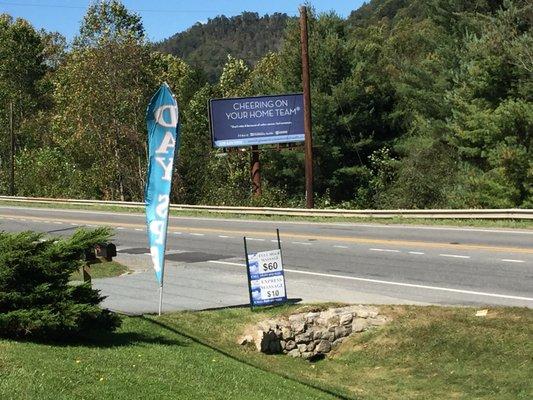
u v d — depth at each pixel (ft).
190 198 175.52
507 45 124.06
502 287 46.52
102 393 22.72
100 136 179.63
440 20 164.04
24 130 238.27
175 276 57.00
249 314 42.93
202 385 26.05
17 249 30.04
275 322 41.73
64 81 190.80
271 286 44.50
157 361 29.09
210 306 45.21
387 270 55.88
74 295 31.30
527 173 109.19
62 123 185.16
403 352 38.96
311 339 41.88
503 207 111.04
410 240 73.10
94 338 32.99
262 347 40.14
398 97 170.40
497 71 126.52
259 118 136.26
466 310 40.93
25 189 200.23
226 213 122.01
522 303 41.60
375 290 48.32
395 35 241.96
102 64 177.17
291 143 139.54
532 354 34.91
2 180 220.23
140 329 37.58
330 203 143.33
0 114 240.73
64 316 29.91
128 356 29.12
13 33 264.72
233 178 164.14
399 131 169.68
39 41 280.31
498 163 112.98
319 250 69.41
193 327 40.55
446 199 118.83
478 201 113.60
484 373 35.06
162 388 24.52
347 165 166.50
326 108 161.99
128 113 179.73
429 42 174.09
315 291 48.65
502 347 36.22
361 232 83.97
